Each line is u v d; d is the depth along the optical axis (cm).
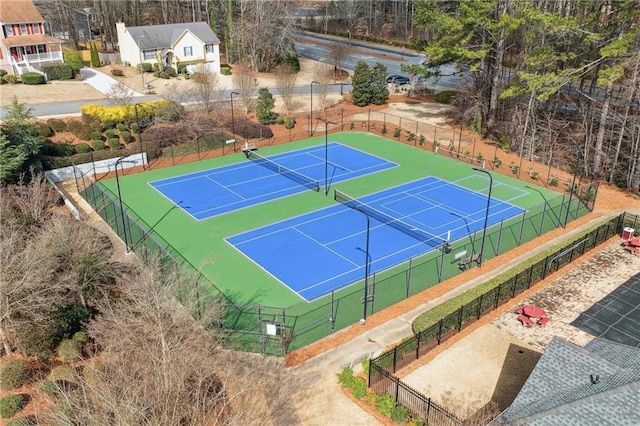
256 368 2131
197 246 3166
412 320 2484
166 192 3956
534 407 1466
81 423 1505
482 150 4956
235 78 5903
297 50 9481
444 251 3078
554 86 4178
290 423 1891
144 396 1538
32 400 1911
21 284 2091
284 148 5009
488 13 4919
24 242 2536
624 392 1355
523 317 2472
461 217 3606
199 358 1900
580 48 4553
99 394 1566
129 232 3192
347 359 2220
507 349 2295
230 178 4259
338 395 2028
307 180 4244
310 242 3238
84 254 2416
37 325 2116
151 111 4944
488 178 4325
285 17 7812
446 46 4903
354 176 4344
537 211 3697
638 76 3975
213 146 4875
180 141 4803
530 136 4756
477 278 2853
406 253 3117
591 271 2939
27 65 6312
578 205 3791
